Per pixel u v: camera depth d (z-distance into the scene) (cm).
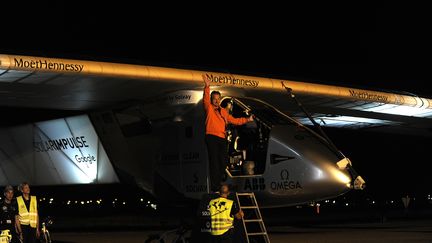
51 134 1789
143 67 1317
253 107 1323
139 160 1473
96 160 1634
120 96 1470
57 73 1237
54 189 2878
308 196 1249
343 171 1235
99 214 2977
